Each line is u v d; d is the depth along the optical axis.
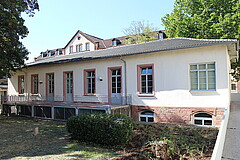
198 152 5.40
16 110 17.83
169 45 12.35
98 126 7.31
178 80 11.48
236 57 14.45
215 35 17.25
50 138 8.71
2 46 13.91
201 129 8.59
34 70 20.28
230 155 4.43
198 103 10.81
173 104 11.60
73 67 16.75
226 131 6.64
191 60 11.09
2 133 9.97
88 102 15.50
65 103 15.40
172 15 20.44
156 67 12.29
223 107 10.07
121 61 13.84
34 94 20.25
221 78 10.20
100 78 14.80
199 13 19.03
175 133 7.99
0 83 28.28
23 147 7.27
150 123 10.77
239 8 15.91
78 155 6.04
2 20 12.34
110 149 6.71
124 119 7.05
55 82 18.11
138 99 12.95
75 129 8.17
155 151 5.60
